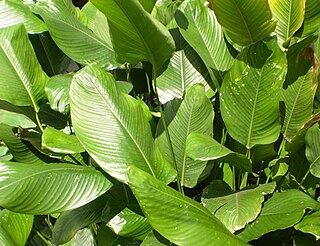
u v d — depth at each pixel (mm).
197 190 1914
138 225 1469
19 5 1904
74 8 2057
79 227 1563
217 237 1271
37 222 1796
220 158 1534
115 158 1412
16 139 1696
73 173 1434
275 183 1521
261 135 1605
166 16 2014
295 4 1742
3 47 1710
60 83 1663
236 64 1574
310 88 1681
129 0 1328
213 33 1873
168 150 1705
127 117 1472
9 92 1671
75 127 1422
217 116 1875
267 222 1434
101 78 1479
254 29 1643
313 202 1462
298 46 1652
